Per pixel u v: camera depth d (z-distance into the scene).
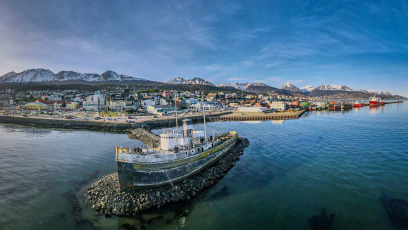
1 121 109.81
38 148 54.59
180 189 30.48
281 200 28.72
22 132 79.94
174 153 31.67
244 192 31.11
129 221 23.97
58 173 37.06
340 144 57.03
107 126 89.62
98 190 29.22
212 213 25.89
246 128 92.12
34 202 27.33
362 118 119.12
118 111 147.25
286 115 135.38
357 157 45.28
